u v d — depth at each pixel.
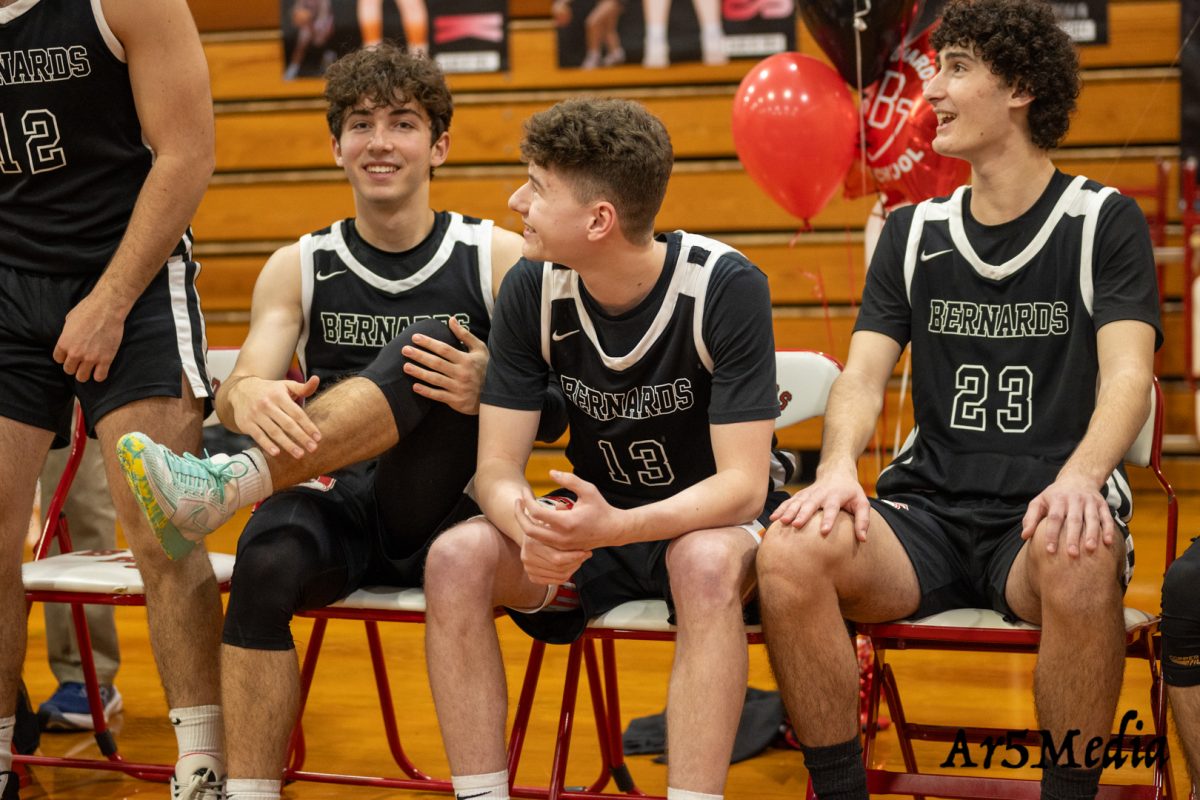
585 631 2.26
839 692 2.09
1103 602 1.99
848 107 3.52
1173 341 6.16
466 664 2.13
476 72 6.65
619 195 2.12
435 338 2.37
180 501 2.15
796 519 2.09
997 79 2.29
